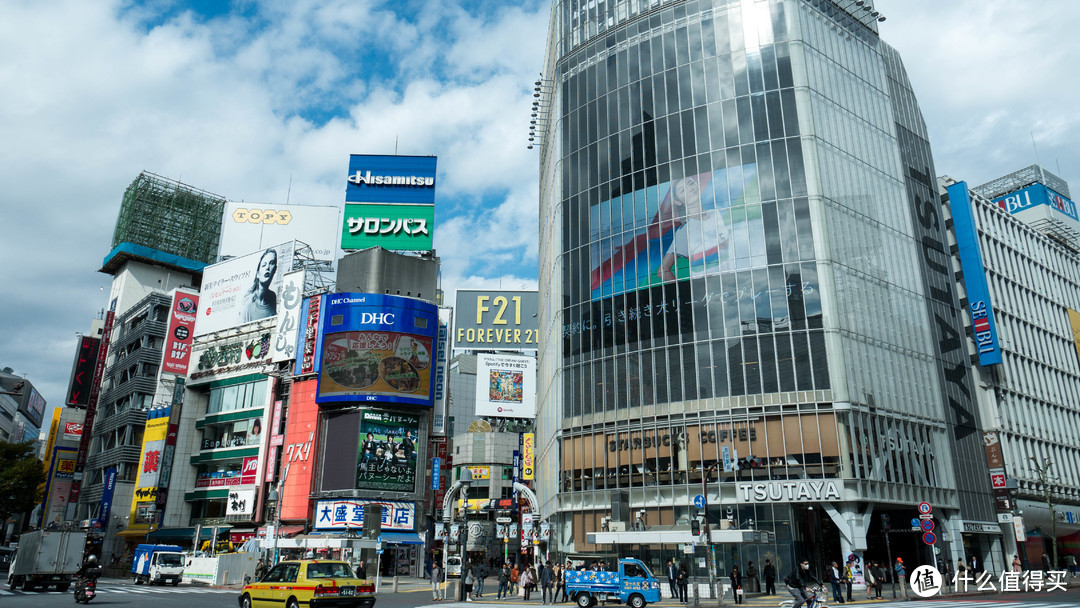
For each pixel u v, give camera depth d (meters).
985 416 53.88
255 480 62.72
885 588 40.09
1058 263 73.19
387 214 72.75
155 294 81.00
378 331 62.03
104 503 72.00
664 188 50.78
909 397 46.47
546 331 62.50
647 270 49.78
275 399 64.62
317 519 57.31
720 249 47.59
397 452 60.22
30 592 33.38
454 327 92.25
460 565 36.12
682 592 32.88
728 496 42.28
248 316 70.06
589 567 31.48
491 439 88.88
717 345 45.69
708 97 51.19
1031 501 55.25
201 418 70.31
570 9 61.50
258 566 45.53
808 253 45.53
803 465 41.28
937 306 52.56
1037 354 63.41
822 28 53.00
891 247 50.47
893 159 54.19
